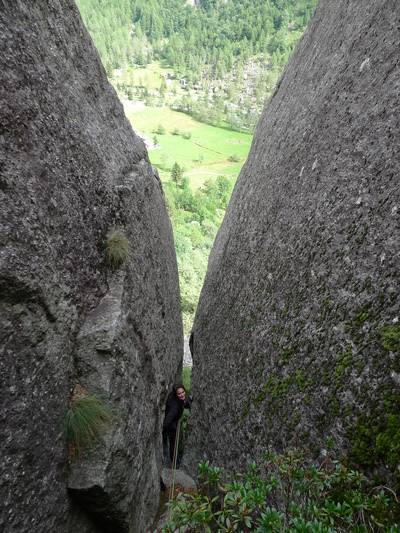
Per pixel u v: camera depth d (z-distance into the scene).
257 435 4.15
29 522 2.47
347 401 3.03
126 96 194.50
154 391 5.10
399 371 2.69
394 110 3.58
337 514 2.15
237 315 6.14
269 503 3.47
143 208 6.17
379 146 3.64
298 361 3.82
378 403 2.77
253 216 7.36
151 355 5.12
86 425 3.12
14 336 2.59
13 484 2.39
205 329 8.51
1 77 2.87
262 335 4.82
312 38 7.73
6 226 2.65
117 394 3.54
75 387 3.32
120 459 3.27
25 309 2.73
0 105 2.80
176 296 10.26
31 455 2.58
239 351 5.48
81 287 3.71
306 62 7.44
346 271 3.55
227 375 5.72
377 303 3.08
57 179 3.47
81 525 3.07
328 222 4.07
